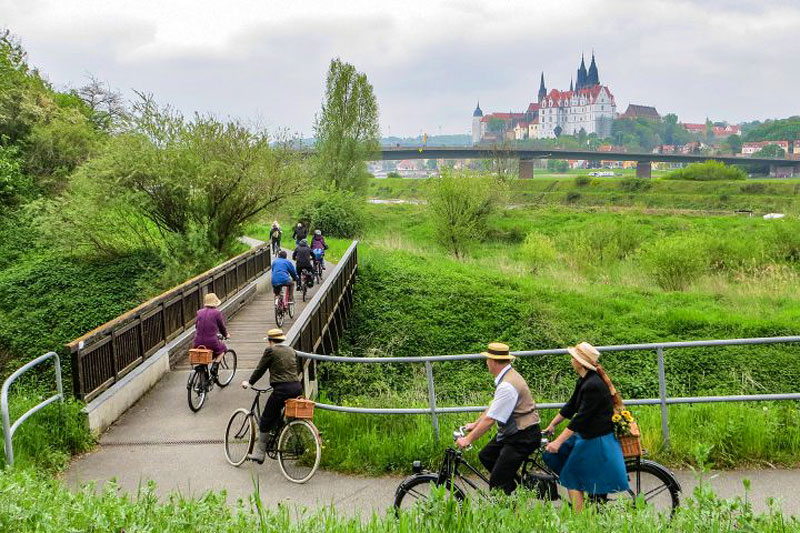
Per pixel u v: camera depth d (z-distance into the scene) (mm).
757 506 6469
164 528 4758
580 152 143125
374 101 52781
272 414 7812
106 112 46562
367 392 13258
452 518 4703
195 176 22672
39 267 22406
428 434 8062
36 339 17516
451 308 21828
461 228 40406
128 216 23938
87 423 8961
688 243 27906
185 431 9422
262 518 4914
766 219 55250
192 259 21906
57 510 4973
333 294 18000
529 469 5887
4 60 35219
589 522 4609
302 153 25344
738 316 20469
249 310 18812
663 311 21250
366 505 6852
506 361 5820
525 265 32781
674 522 4496
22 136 31984
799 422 8141
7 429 7344
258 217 25453
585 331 19766
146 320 12078
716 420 8281
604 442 5488
